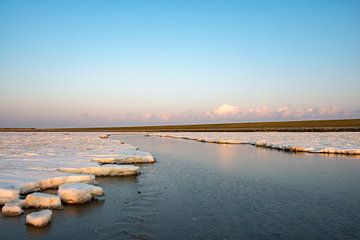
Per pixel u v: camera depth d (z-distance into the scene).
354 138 33.66
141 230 7.23
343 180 12.26
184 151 23.66
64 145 26.17
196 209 8.70
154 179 12.47
